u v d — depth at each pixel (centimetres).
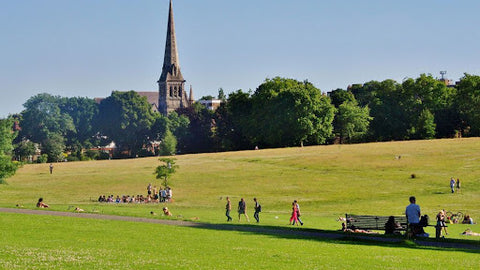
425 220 4147
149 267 2727
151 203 8519
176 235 4150
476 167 10512
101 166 13662
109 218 5428
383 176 10300
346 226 4781
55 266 2689
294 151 14538
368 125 19875
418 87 19825
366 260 3081
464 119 18750
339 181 10100
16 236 3859
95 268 2670
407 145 14012
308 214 7094
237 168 12050
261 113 18688
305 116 17350
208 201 8731
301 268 2786
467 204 7756
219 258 3061
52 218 5156
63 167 13662
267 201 8581
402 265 2919
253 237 4166
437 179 9769
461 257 3284
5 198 9275
